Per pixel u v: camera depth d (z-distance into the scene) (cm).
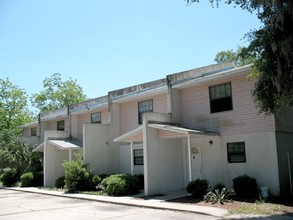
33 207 1559
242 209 1242
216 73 1786
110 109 2361
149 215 1234
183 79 1945
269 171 1546
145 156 1744
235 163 1675
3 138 3039
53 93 4806
